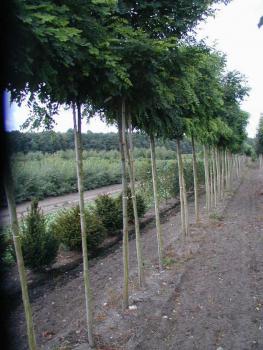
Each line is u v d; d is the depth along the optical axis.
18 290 6.86
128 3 4.32
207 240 9.96
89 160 30.62
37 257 7.48
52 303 6.26
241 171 42.66
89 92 4.10
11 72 2.87
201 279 6.87
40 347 4.67
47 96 3.65
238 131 16.80
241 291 6.23
